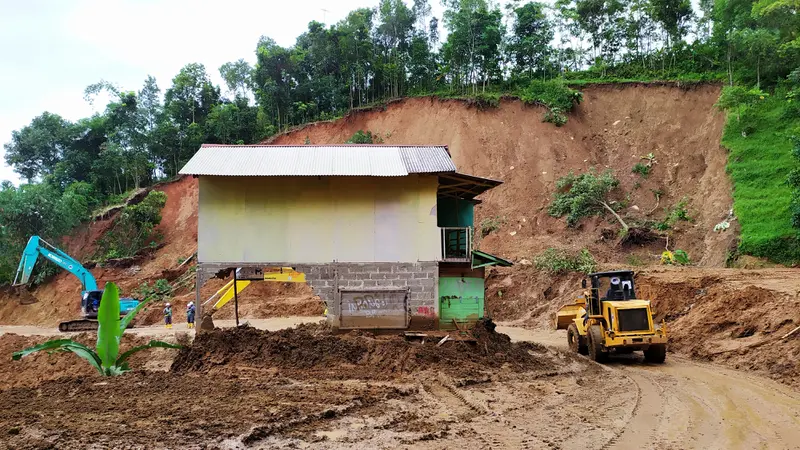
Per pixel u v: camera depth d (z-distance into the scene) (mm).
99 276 50188
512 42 60938
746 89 45094
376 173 21203
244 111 65688
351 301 21984
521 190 47375
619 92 52094
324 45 65875
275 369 18328
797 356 16859
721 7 51781
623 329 19172
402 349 18875
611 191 44594
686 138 46531
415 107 56500
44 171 70500
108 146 64312
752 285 23172
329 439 10742
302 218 22266
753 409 13289
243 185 22297
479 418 12477
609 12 60562
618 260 38188
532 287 35750
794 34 45094
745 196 38281
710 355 20031
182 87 72188
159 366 21766
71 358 24328
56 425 11258
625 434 11320
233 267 22156
